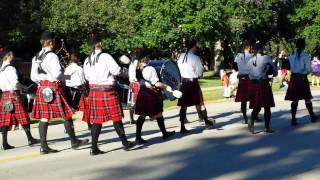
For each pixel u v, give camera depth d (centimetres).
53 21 3033
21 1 3034
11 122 1012
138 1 3744
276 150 898
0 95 1165
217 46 4572
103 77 870
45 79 895
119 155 884
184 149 922
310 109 1223
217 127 1191
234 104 1859
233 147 934
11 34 2984
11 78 1000
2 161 868
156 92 990
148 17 3684
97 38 877
